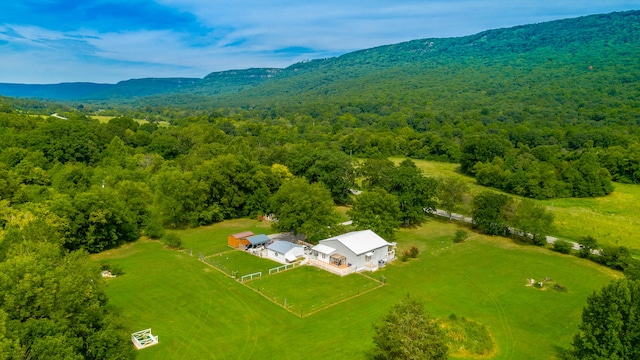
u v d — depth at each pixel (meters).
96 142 137.88
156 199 87.88
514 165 136.38
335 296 57.91
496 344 46.66
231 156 98.31
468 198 96.75
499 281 64.44
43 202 77.62
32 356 29.41
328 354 43.75
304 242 79.19
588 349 35.44
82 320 35.06
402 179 94.38
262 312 53.00
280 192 80.19
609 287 36.00
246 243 75.88
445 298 58.09
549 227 83.19
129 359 41.19
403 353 31.83
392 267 69.38
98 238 71.75
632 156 137.25
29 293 32.09
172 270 65.69
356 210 80.75
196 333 47.59
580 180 120.75
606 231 91.12
